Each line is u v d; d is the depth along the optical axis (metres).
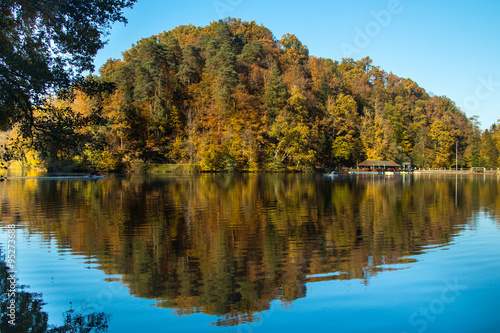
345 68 179.50
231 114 98.38
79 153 17.59
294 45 171.12
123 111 83.69
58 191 38.09
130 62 117.31
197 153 86.75
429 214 24.19
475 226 19.94
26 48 13.94
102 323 8.74
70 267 12.66
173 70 121.44
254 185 49.84
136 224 20.36
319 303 9.89
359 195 36.94
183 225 20.08
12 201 29.69
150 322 8.81
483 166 112.25
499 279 11.52
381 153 111.12
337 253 14.57
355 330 8.54
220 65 111.62
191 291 10.65
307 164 95.62
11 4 12.83
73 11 14.18
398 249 15.16
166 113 102.12
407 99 159.00
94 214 23.55
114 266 12.83
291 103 101.31
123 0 14.90
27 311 9.18
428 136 126.19
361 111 139.75
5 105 14.31
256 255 14.27
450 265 12.95
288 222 21.09
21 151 18.06
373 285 11.11
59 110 16.52
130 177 65.56
